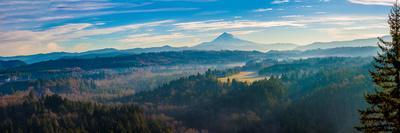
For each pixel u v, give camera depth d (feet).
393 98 120.26
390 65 122.72
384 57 121.29
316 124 636.89
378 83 122.52
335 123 635.25
